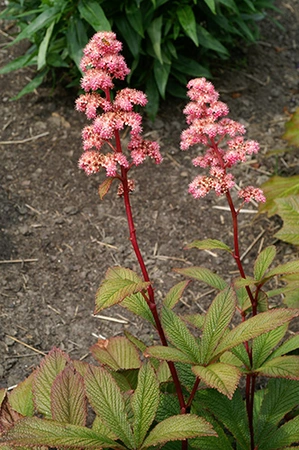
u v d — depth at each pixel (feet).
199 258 9.46
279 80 12.47
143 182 10.52
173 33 11.05
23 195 10.21
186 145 6.34
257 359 6.59
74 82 11.39
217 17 11.45
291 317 5.86
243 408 6.70
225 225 9.96
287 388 6.83
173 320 6.16
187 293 9.08
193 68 11.43
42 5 10.50
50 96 11.71
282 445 6.55
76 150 10.91
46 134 11.14
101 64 5.98
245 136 11.31
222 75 12.40
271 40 13.37
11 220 9.82
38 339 8.57
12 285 9.05
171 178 10.59
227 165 6.34
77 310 8.87
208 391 6.68
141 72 11.46
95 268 9.29
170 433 5.74
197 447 6.42
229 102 11.87
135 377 6.82
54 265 9.29
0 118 11.36
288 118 11.72
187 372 6.51
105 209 10.10
